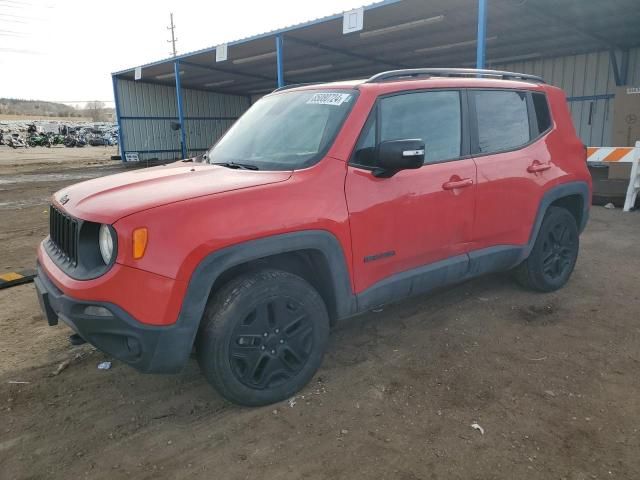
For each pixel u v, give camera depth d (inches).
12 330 165.9
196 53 745.0
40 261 125.9
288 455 100.7
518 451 99.7
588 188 185.6
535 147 167.2
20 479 96.5
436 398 118.9
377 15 512.7
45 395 125.7
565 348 142.2
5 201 493.7
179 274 99.3
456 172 143.1
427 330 155.6
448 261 145.7
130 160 1016.2
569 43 642.8
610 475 92.6
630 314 164.6
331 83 147.8
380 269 130.3
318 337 120.6
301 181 117.0
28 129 1974.7
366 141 128.2
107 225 99.3
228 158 142.9
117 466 99.2
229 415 114.6
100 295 97.9
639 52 658.2
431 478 93.2
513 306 172.4
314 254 120.2
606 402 115.4
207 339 106.7
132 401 122.0
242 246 105.5
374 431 107.3
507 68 802.2
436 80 147.1
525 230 164.9
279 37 596.4
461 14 506.0
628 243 255.3
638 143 328.5
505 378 127.0
